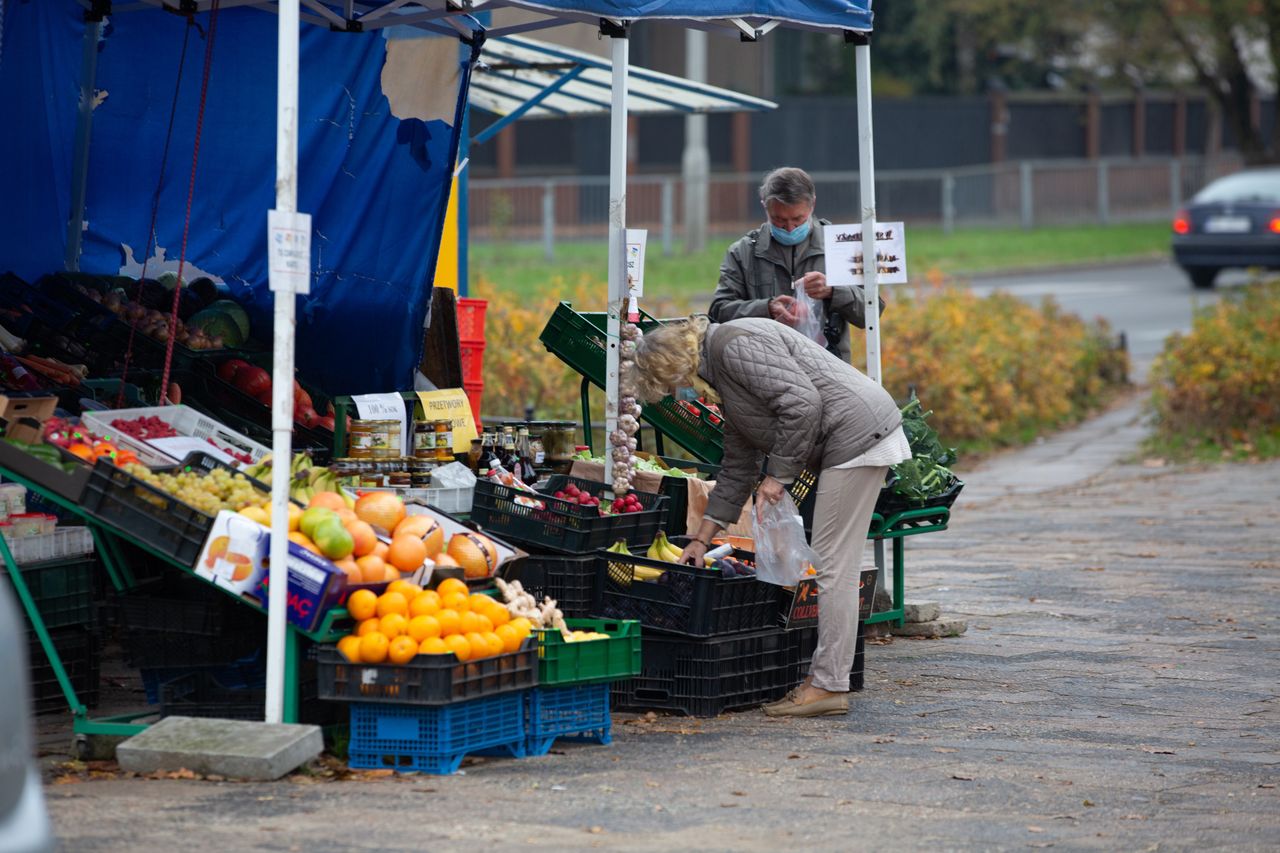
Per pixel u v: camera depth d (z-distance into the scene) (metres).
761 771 20.69
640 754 21.56
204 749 19.70
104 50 29.52
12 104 28.59
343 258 31.08
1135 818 18.95
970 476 52.94
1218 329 57.34
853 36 27.55
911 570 37.03
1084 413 65.62
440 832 17.59
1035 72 151.00
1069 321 70.19
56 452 21.16
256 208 31.27
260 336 31.11
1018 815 18.98
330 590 20.31
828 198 127.56
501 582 22.30
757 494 23.66
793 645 25.05
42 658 22.72
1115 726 23.58
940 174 131.25
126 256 30.56
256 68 30.92
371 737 20.36
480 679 20.36
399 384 30.92
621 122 25.50
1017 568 37.22
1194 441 55.78
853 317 27.67
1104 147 149.62
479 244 112.38
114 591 24.94
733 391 23.20
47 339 28.05
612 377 25.77
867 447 23.28
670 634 23.72
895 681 26.45
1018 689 25.92
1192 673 27.08
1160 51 129.00
